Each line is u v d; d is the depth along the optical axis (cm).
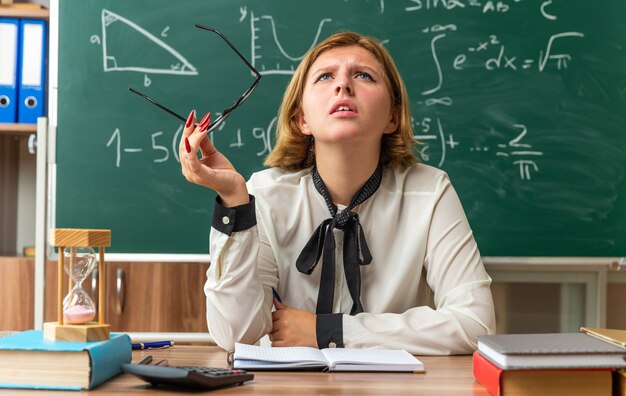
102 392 86
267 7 257
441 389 91
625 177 257
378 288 146
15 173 277
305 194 150
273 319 131
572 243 255
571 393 86
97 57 254
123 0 255
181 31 256
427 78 257
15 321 244
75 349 87
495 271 256
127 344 100
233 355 106
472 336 127
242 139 255
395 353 114
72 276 98
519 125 257
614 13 258
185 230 253
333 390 89
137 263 249
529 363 84
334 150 140
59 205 252
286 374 100
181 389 88
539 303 257
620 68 258
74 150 253
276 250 148
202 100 255
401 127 153
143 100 254
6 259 245
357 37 149
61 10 254
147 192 253
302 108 151
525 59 257
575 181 256
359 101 136
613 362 85
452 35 257
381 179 151
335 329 125
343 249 143
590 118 257
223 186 122
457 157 256
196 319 249
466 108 256
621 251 255
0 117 250
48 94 260
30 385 87
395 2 257
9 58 251
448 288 143
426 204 150
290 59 257
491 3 258
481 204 255
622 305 262
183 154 117
